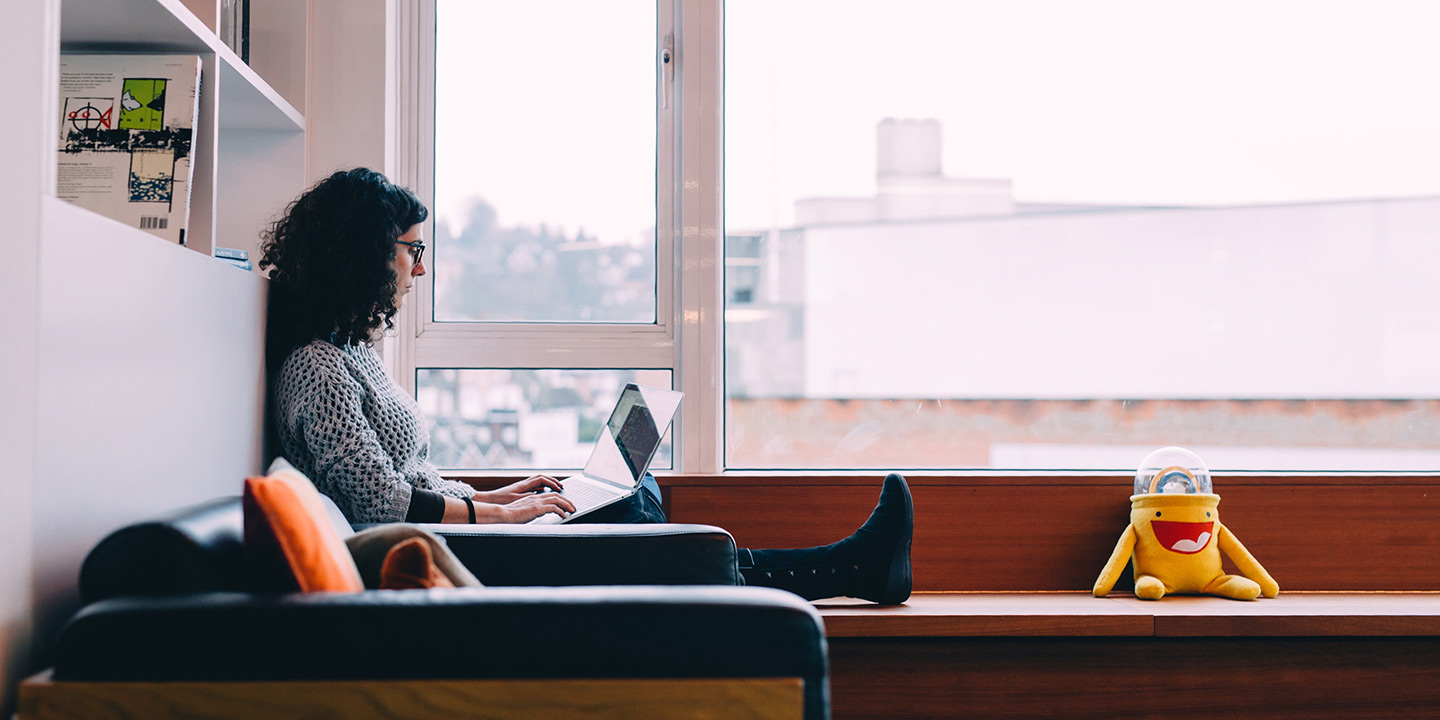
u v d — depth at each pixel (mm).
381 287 1795
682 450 2373
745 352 2443
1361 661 1930
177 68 1564
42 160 1038
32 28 1045
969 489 2262
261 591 1000
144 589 972
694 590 998
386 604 927
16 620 987
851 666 1920
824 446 2438
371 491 1642
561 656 933
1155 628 1882
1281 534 2256
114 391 1167
